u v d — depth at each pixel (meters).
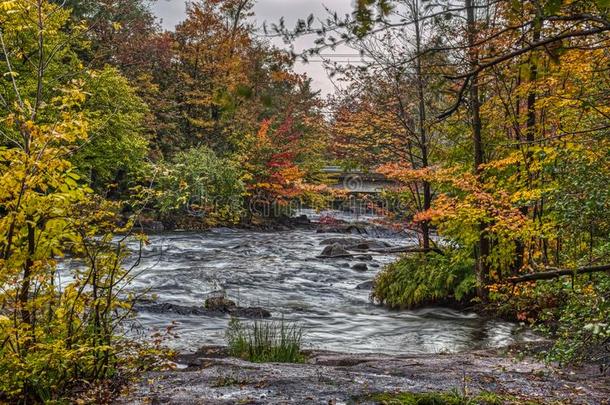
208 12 34.03
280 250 23.11
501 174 11.59
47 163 3.90
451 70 3.45
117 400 4.64
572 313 5.51
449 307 12.27
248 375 5.63
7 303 4.07
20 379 4.08
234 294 13.81
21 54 4.65
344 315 11.84
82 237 4.42
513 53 2.47
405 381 5.51
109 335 4.68
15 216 3.83
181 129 38.94
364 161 14.05
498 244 11.09
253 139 35.81
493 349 7.98
